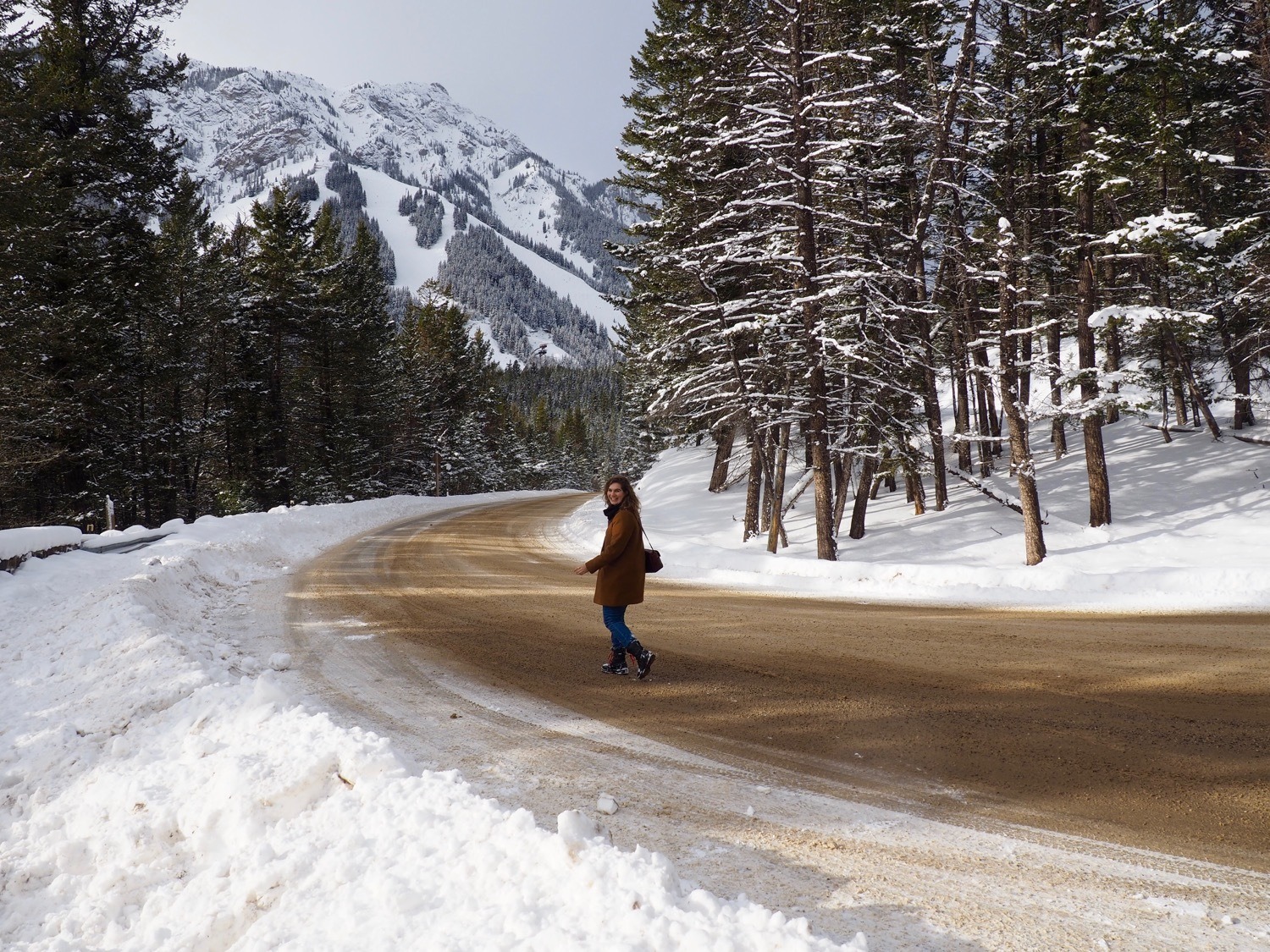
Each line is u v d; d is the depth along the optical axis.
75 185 21.95
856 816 3.20
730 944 2.02
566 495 51.28
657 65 22.77
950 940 2.22
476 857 2.61
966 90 16.09
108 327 22.89
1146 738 4.11
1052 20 17.73
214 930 2.56
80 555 11.52
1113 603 9.31
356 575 12.69
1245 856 2.77
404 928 2.32
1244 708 4.58
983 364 22.67
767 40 16.03
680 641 7.12
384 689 5.42
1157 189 19.78
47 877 3.16
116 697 4.98
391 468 54.06
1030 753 3.93
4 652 6.65
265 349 37.12
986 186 20.72
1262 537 15.50
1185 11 19.61
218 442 35.31
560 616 8.61
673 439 37.28
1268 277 18.75
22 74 20.58
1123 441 24.72
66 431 22.58
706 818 3.18
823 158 15.20
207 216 32.81
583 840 2.56
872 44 17.88
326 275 41.94
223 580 11.52
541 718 4.71
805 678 5.61
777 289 17.23
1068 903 2.45
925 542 18.27
